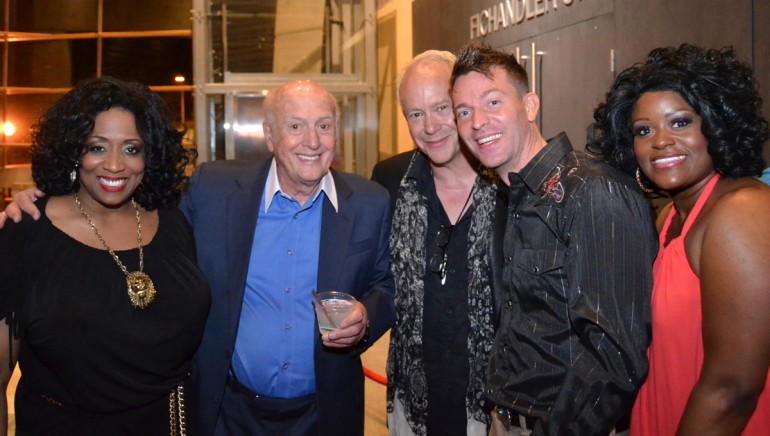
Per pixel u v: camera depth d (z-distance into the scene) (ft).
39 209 6.22
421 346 7.86
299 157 7.29
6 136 33.71
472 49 6.45
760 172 5.17
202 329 6.79
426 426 7.89
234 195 7.61
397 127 30.14
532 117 6.49
